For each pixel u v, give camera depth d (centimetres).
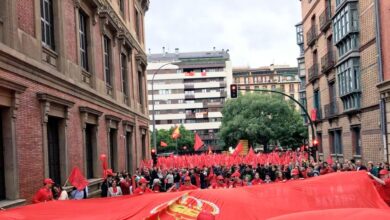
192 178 2120
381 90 2484
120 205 545
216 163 3158
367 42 2725
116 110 2577
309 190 549
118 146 2597
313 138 3198
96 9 2164
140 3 3669
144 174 2427
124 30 2848
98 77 2231
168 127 13475
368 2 2681
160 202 533
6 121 1254
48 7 1653
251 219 493
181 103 13575
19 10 1348
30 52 1401
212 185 1688
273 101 6769
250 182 1770
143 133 3575
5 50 1180
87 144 2077
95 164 2109
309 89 4291
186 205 511
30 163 1362
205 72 13725
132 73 3177
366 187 558
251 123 6662
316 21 3869
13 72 1250
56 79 1589
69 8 1823
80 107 1864
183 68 13738
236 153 3244
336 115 3375
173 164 3192
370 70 2700
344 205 540
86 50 2119
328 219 321
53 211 539
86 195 1622
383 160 2530
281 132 6725
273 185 566
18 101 1284
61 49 1684
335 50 3366
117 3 2739
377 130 2628
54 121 1653
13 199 1249
